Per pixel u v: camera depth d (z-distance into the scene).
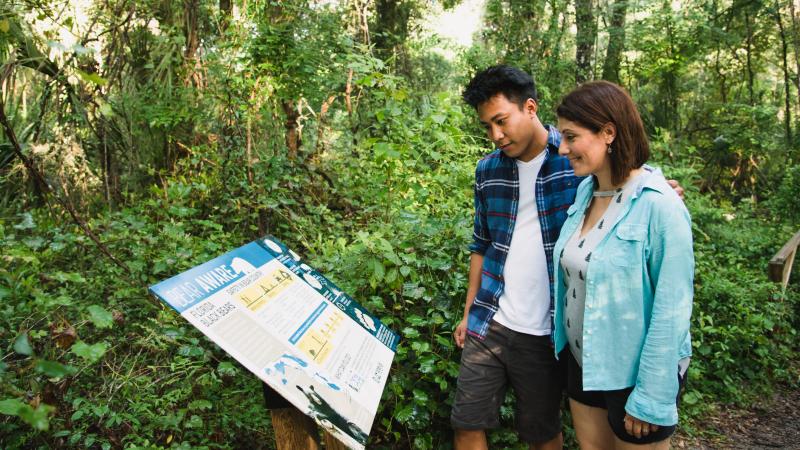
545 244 1.99
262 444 2.39
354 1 5.61
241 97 4.92
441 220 2.78
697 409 3.79
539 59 9.22
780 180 10.43
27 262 2.36
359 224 3.87
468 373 2.11
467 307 2.26
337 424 1.34
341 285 2.55
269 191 4.19
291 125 5.29
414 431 2.52
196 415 2.26
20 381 2.12
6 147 3.82
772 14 11.77
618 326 1.61
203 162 4.68
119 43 5.44
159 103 5.39
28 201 4.03
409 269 2.33
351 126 5.17
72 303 2.42
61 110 4.33
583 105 1.60
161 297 1.30
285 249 1.85
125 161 5.45
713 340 4.35
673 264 1.52
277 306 1.57
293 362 1.41
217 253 3.26
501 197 2.08
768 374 4.34
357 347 1.70
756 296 4.81
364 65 3.18
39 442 2.10
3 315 2.20
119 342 2.49
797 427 3.70
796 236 5.36
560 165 1.98
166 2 6.02
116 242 3.08
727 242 6.61
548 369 2.05
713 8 12.07
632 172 1.65
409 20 10.45
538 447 2.13
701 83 12.73
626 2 10.87
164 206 3.68
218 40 5.62
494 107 1.92
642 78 12.57
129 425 2.16
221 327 1.34
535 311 2.02
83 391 2.31
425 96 4.56
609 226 1.64
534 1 9.13
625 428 1.60
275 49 4.91
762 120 11.21
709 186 11.09
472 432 2.12
